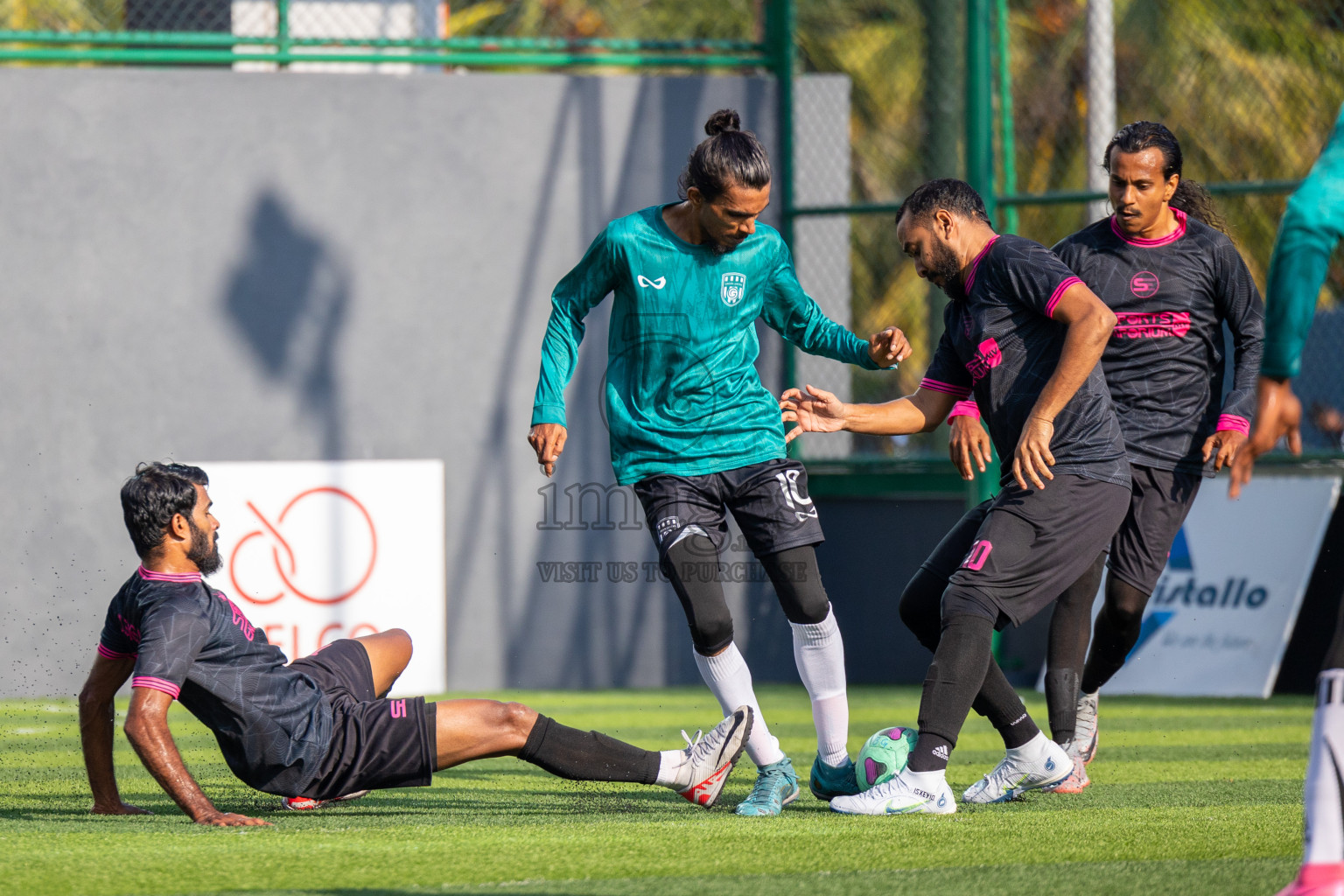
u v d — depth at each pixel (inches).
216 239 1066.7
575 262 1117.7
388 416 1087.6
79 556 1049.5
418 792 570.9
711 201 484.7
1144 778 625.9
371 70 1126.4
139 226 1057.5
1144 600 596.1
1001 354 504.7
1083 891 364.5
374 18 1153.4
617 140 1126.4
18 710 965.8
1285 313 324.8
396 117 1090.7
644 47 1140.5
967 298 515.2
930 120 1219.9
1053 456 493.0
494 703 478.6
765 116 1162.0
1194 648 1058.7
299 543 1043.9
